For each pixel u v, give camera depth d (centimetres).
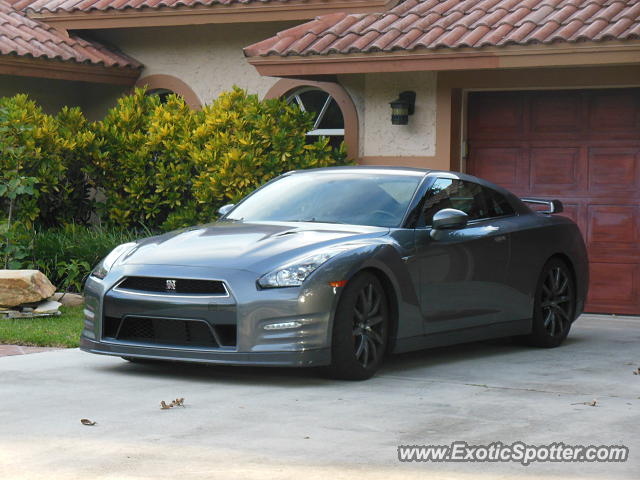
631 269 1182
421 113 1251
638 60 1041
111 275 720
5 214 1249
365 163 1293
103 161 1298
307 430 554
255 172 1212
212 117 1257
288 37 1252
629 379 744
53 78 1405
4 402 620
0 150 1198
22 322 970
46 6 1487
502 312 850
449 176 845
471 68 1123
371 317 719
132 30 1517
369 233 745
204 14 1379
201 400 634
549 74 1179
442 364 803
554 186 1216
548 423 580
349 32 1223
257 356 671
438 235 779
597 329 1059
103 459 488
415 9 1270
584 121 1198
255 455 498
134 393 654
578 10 1152
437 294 773
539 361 830
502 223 865
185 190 1298
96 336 720
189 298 685
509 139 1239
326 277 682
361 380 713
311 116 1253
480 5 1230
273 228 763
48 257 1191
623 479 468
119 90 1531
